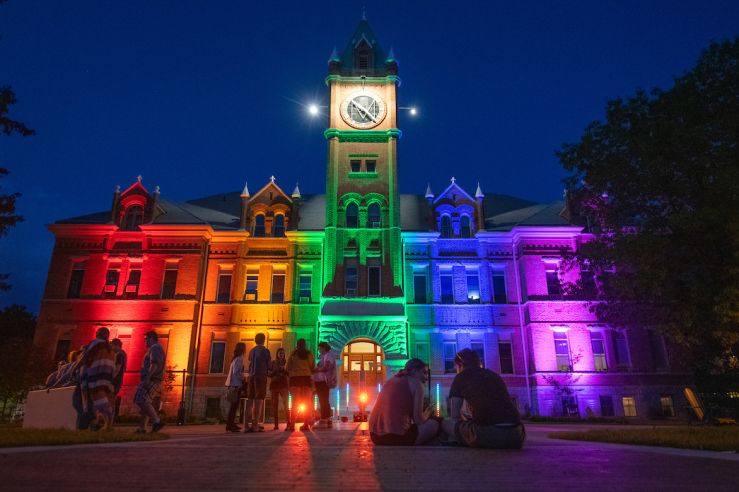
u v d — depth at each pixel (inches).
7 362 1202.6
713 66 808.3
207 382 1408.7
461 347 1456.7
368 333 1396.4
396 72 1705.2
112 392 448.8
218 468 193.5
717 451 307.6
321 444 313.7
